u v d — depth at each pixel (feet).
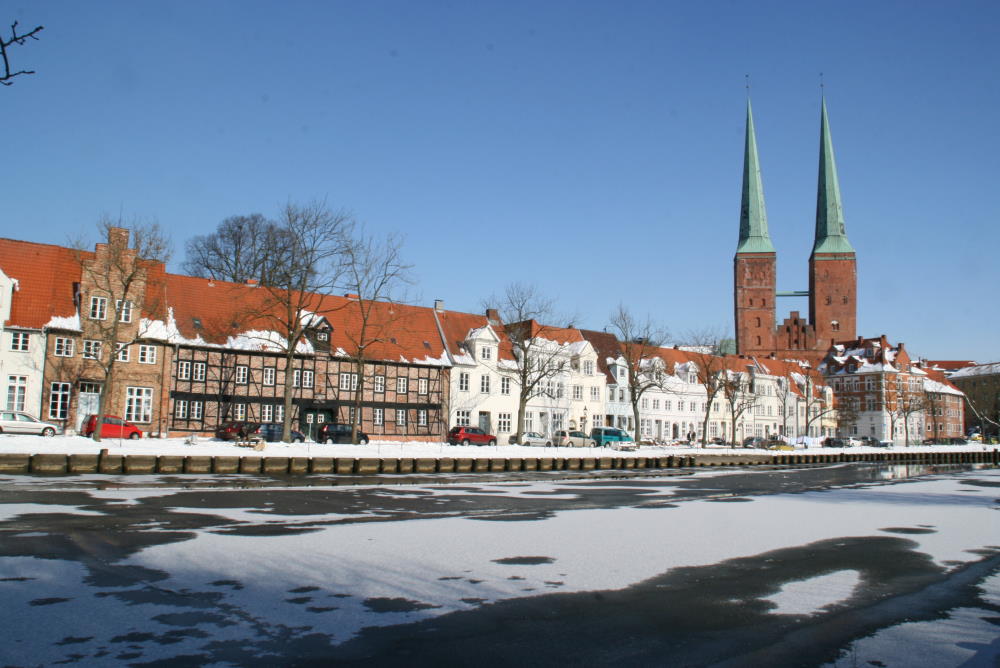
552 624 36.29
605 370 279.08
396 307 235.20
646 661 31.45
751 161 487.20
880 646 33.94
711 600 41.68
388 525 66.33
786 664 31.35
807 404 363.97
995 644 34.45
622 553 54.80
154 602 38.04
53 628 33.32
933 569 51.75
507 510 82.02
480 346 236.63
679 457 211.82
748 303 476.13
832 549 59.11
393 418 215.10
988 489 126.52
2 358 162.40
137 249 152.66
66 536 55.77
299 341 200.54
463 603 39.68
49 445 121.39
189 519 67.15
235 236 239.09
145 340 173.27
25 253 175.52
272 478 123.44
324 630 34.37
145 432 177.68
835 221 483.92
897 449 297.74
